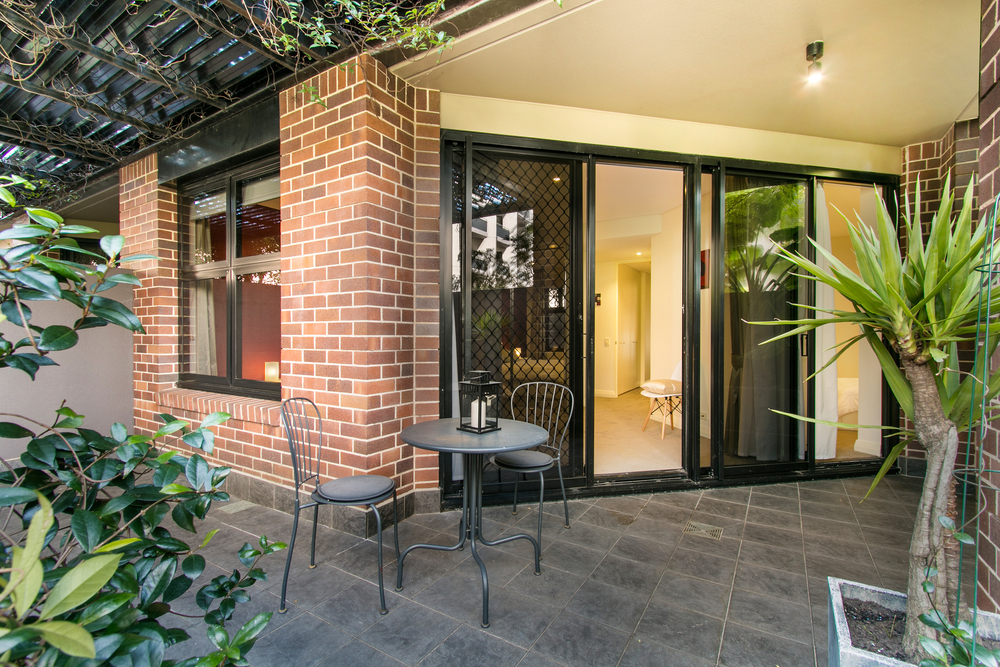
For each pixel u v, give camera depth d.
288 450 2.69
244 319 3.22
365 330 2.39
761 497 3.02
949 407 1.18
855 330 5.38
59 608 0.50
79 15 2.18
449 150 2.87
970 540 1.03
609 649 1.56
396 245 2.60
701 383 3.47
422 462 2.75
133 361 3.75
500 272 3.01
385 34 2.22
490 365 3.00
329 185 2.52
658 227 5.27
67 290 0.68
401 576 1.92
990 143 1.51
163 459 0.78
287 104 2.70
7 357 0.68
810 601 1.83
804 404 3.47
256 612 1.75
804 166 3.38
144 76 2.56
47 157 3.87
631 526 2.55
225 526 2.53
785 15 2.16
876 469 3.52
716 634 1.63
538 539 2.08
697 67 2.58
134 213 3.76
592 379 3.06
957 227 1.16
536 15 2.15
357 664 1.48
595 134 3.06
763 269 3.42
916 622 1.17
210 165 3.19
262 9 2.07
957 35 2.28
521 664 1.48
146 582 0.72
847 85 2.75
